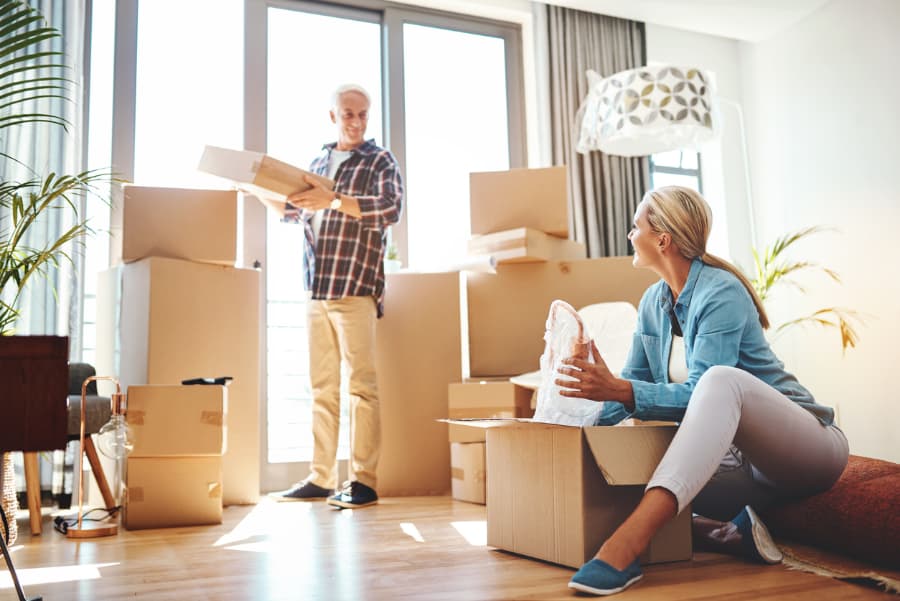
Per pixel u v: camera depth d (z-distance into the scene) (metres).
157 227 2.88
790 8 4.19
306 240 3.08
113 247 3.31
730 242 4.56
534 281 3.36
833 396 4.04
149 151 3.49
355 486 2.90
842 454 1.69
